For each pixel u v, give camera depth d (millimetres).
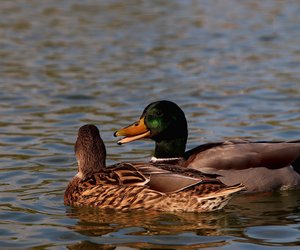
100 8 36688
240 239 10305
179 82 21547
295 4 36750
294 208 11984
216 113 18094
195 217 11375
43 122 17375
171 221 11180
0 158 14609
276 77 22031
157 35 29688
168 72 22938
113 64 24234
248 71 22969
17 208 11789
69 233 10609
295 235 10461
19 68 23625
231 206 12102
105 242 10211
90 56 25609
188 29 30875
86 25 32031
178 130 13680
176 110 13711
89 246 10047
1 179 13312
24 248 10023
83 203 12109
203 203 11438
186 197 11492
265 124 17016
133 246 10031
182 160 13539
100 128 16875
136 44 27812
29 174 13617
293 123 17062
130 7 36938
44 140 15883
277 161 13203
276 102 19062
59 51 26516
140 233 10594
